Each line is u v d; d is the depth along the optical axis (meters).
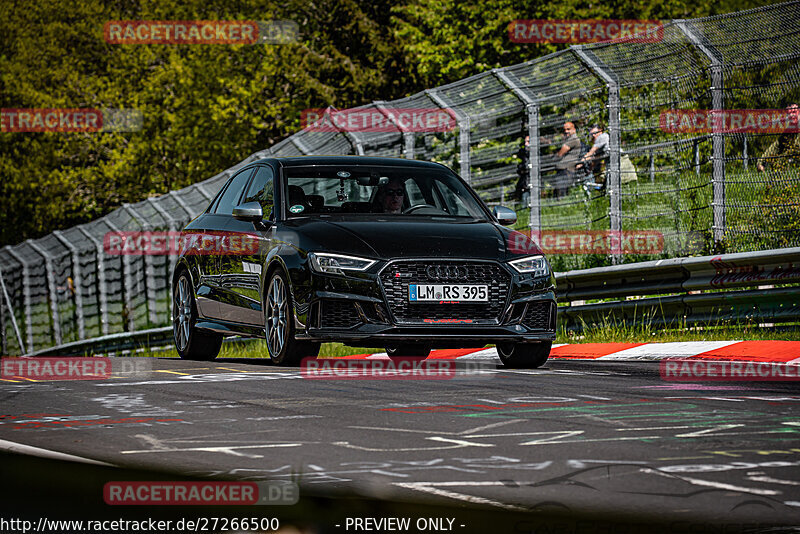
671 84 42.34
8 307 93.00
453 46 89.50
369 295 27.75
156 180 121.19
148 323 72.94
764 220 39.03
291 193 31.78
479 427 18.80
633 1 88.75
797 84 38.41
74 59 127.88
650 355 33.00
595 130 46.94
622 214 44.78
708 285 37.53
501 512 12.83
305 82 111.12
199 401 22.78
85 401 23.34
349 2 114.50
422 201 32.22
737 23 39.41
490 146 54.12
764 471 14.95
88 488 14.29
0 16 127.00
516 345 29.70
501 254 28.73
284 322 29.58
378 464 15.66
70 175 124.38
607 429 18.45
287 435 18.23
